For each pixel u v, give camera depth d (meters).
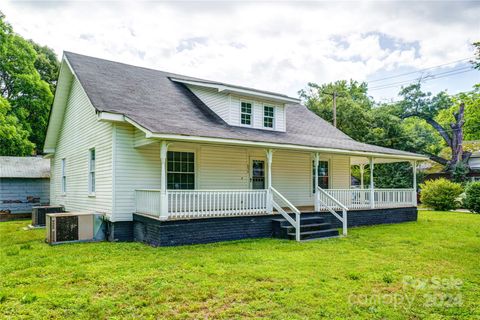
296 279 5.68
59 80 13.70
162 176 8.74
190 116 11.39
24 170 18.98
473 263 6.96
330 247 8.62
